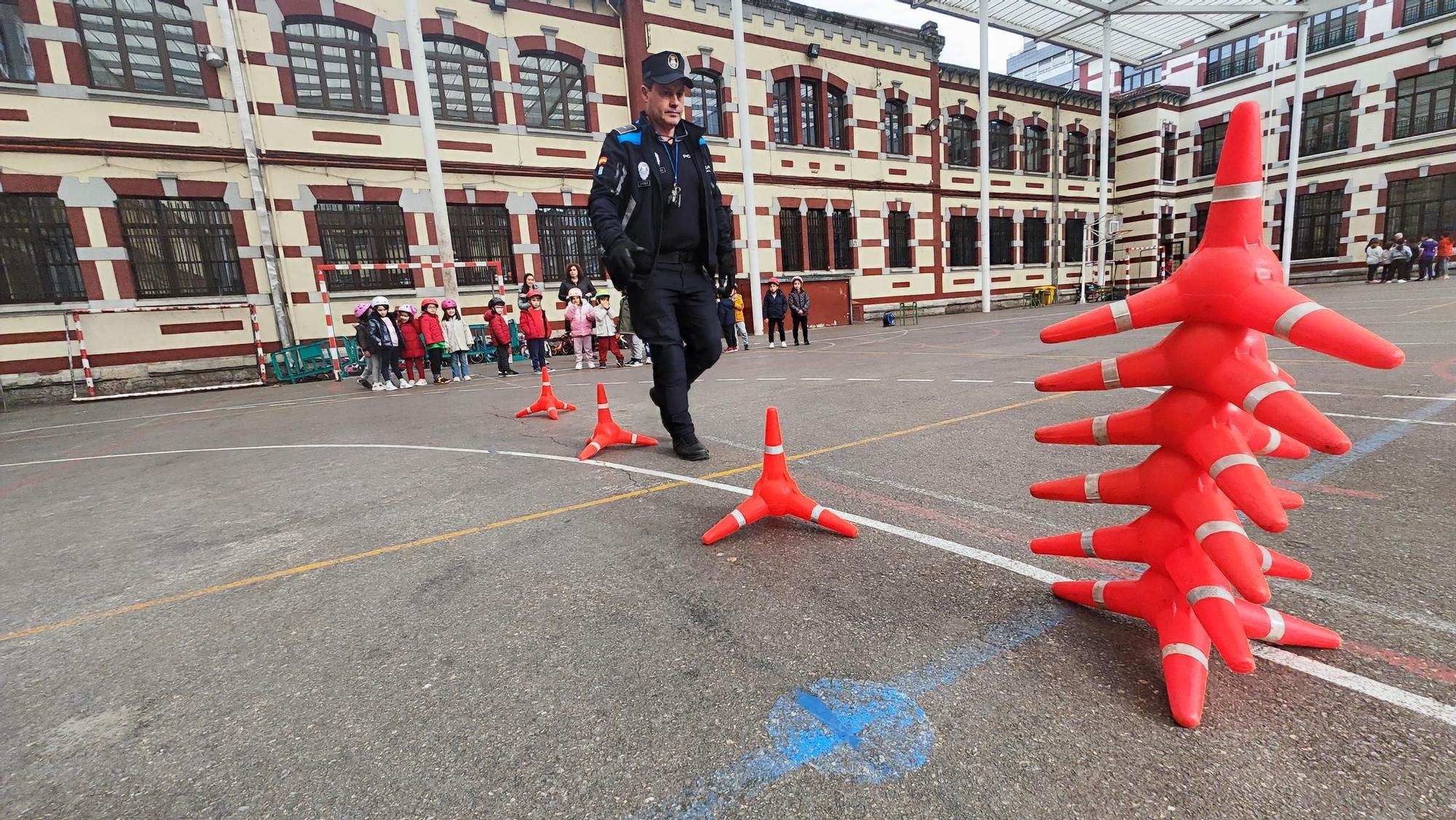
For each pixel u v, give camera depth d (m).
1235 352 1.69
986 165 22.02
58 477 5.37
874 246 22.39
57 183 11.95
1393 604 2.14
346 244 14.46
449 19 14.98
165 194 12.70
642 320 4.27
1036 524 3.02
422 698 1.93
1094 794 1.43
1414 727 1.58
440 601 2.56
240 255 13.40
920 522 3.12
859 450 4.53
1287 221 23.81
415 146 14.90
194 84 12.91
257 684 2.06
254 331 13.50
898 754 1.58
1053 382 2.05
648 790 1.51
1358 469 3.49
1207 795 1.41
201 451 6.12
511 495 3.93
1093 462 3.97
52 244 12.16
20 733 1.88
